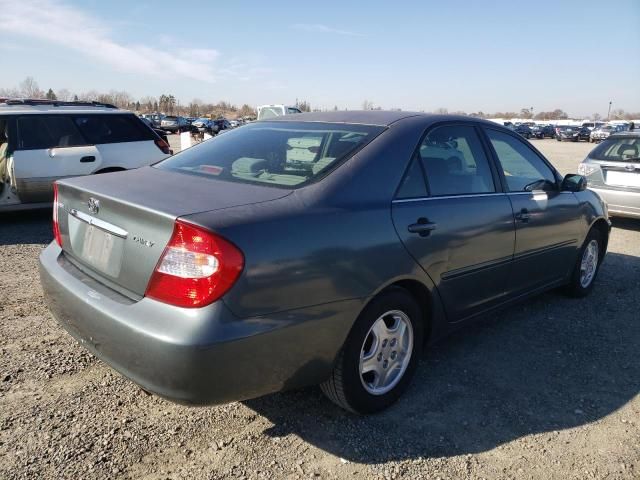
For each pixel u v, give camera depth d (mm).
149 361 2211
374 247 2699
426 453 2664
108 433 2691
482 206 3434
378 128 3156
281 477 2443
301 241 2414
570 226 4438
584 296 5090
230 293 2191
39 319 4027
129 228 2436
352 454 2629
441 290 3189
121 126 8031
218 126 46594
